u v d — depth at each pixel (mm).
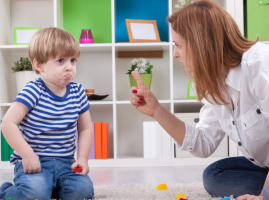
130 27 2826
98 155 2666
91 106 3062
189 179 1969
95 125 2672
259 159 1290
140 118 3070
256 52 1081
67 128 1479
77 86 1596
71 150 1513
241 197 1061
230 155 2629
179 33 1146
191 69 1169
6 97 2875
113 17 2703
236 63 1131
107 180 1993
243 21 2709
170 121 1393
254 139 1198
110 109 3068
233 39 1127
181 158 2646
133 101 1375
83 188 1357
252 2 2678
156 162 2654
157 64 3064
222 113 1294
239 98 1174
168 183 1824
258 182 1306
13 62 3049
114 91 2672
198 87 1172
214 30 1107
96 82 3061
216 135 1454
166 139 2666
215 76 1119
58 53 1449
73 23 3074
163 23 3078
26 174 1330
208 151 1441
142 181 1931
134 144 3068
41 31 1514
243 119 1179
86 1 3080
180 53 1180
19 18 3066
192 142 1413
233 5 2682
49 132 1447
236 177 1337
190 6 1178
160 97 3068
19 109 1406
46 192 1288
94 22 3082
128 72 2844
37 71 1535
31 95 1432
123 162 2650
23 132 1457
